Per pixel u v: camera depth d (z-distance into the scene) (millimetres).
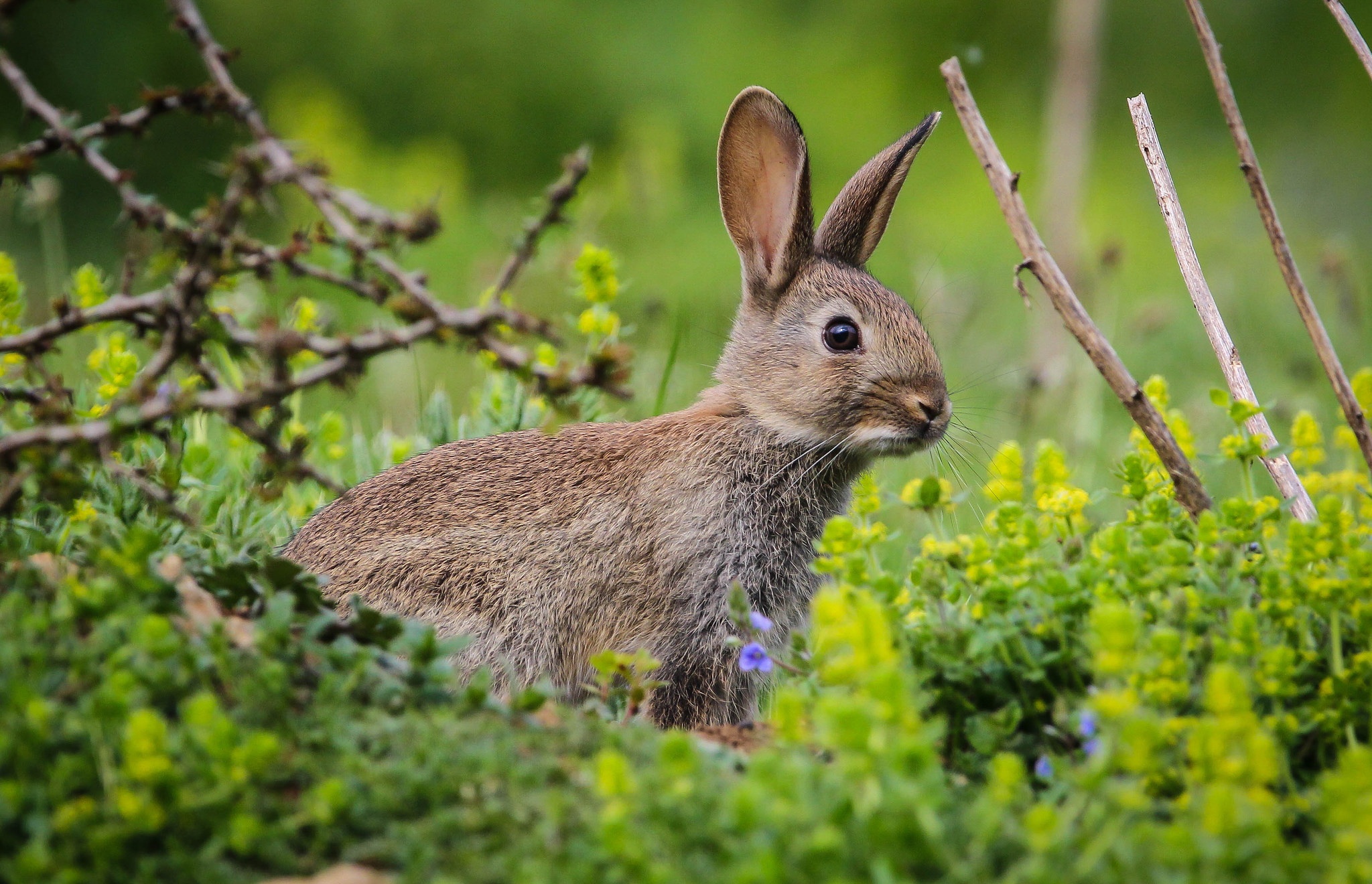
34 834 4797
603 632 8969
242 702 5418
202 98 5934
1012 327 19562
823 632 5719
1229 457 7027
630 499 9039
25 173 6070
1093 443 12734
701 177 29547
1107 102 32812
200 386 8734
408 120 31625
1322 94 33375
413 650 5906
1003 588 6301
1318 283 19453
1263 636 6309
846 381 9219
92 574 6121
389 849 4945
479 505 8945
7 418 6488
